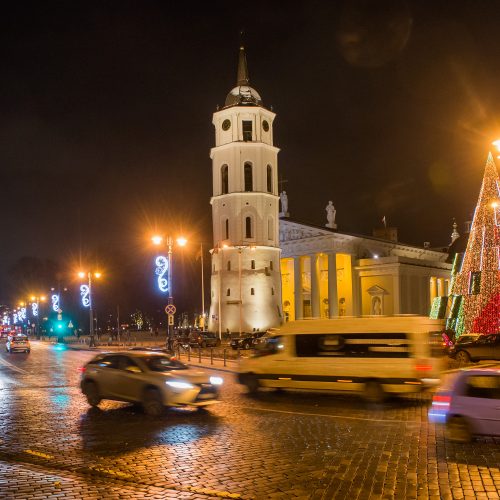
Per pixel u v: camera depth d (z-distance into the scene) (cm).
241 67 7938
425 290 9181
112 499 866
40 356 4772
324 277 9231
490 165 3834
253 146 7538
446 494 872
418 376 1812
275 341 2092
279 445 1226
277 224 7769
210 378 1738
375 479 955
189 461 1098
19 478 983
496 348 3244
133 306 9606
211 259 8306
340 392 1931
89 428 1460
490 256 3769
